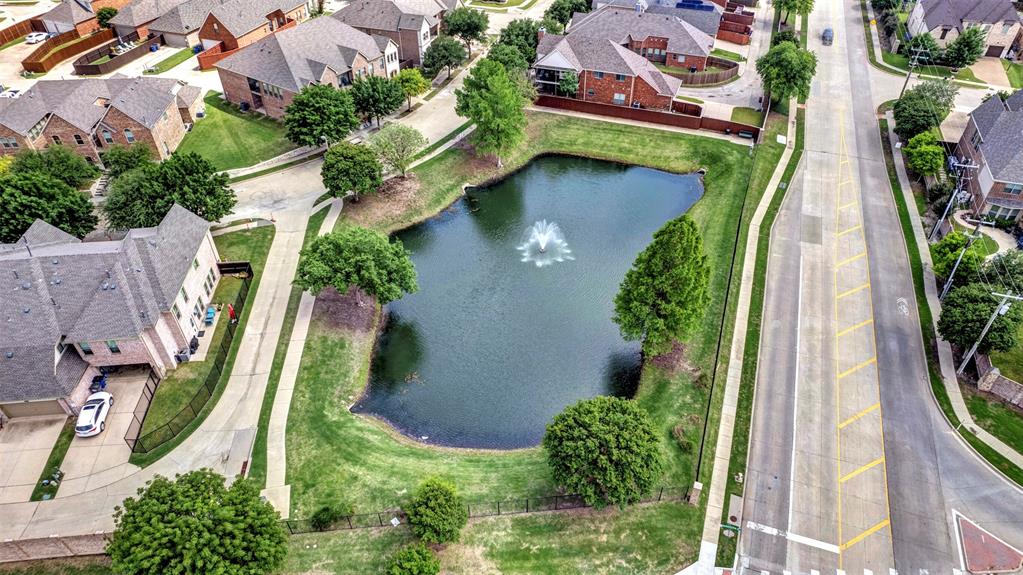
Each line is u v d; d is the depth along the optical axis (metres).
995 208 63.09
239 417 45.06
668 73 97.19
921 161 68.81
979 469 42.03
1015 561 36.81
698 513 39.22
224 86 86.88
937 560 36.94
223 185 61.22
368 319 54.91
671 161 78.75
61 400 43.38
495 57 84.38
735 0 122.62
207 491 33.50
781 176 73.44
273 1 108.38
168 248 49.25
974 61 95.19
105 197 66.94
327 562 36.09
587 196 73.94
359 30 96.81
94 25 107.50
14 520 38.34
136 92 74.38
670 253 44.44
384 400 48.28
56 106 71.00
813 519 39.06
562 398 48.78
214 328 52.28
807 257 60.72
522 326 55.31
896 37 104.94
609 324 55.66
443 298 58.31
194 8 106.00
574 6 111.00
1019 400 46.12
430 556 34.31
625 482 35.75
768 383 47.97
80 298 44.75
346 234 52.25
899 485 40.97
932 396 47.06
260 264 59.16
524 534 37.75
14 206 52.97
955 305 48.19
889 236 63.72
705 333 52.47
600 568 36.31
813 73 83.06
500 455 43.81
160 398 46.06
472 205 71.94
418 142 70.44
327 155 64.94
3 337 42.88
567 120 86.56
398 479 41.06
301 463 41.97
